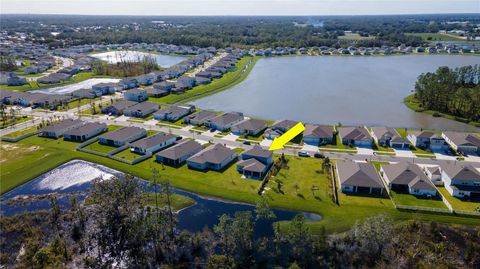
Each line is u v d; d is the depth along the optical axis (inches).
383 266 2301.9
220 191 3267.7
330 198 3117.6
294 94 7101.4
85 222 2847.0
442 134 4530.0
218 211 2984.7
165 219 2733.8
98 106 6028.5
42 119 5354.3
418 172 3331.7
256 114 5797.2
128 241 2615.7
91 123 4788.4
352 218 2834.6
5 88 7519.7
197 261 2452.0
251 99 6747.1
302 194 3186.5
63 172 3698.3
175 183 3412.9
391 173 3356.3
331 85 7859.3
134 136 4443.9
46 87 7677.2
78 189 3378.4
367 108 6112.2
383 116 5659.5
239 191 3260.3
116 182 2940.5
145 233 2536.9
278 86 7800.2
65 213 2952.8
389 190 3240.7
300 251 2407.7
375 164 3774.6
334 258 2396.7
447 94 5762.8
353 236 2551.7
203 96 6993.1
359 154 4030.5
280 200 3102.9
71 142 4421.8
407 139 4301.2
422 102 6200.8
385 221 2479.1
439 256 2406.5
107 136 4382.4
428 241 2554.1
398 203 3024.1
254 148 3863.2
